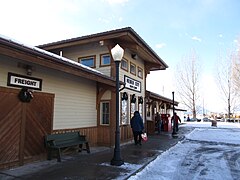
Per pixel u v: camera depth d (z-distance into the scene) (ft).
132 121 40.70
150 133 61.41
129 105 44.93
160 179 20.48
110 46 38.45
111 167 23.39
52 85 28.17
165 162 27.12
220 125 103.35
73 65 25.39
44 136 26.35
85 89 35.29
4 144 21.57
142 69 53.42
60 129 29.27
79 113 33.53
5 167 21.58
